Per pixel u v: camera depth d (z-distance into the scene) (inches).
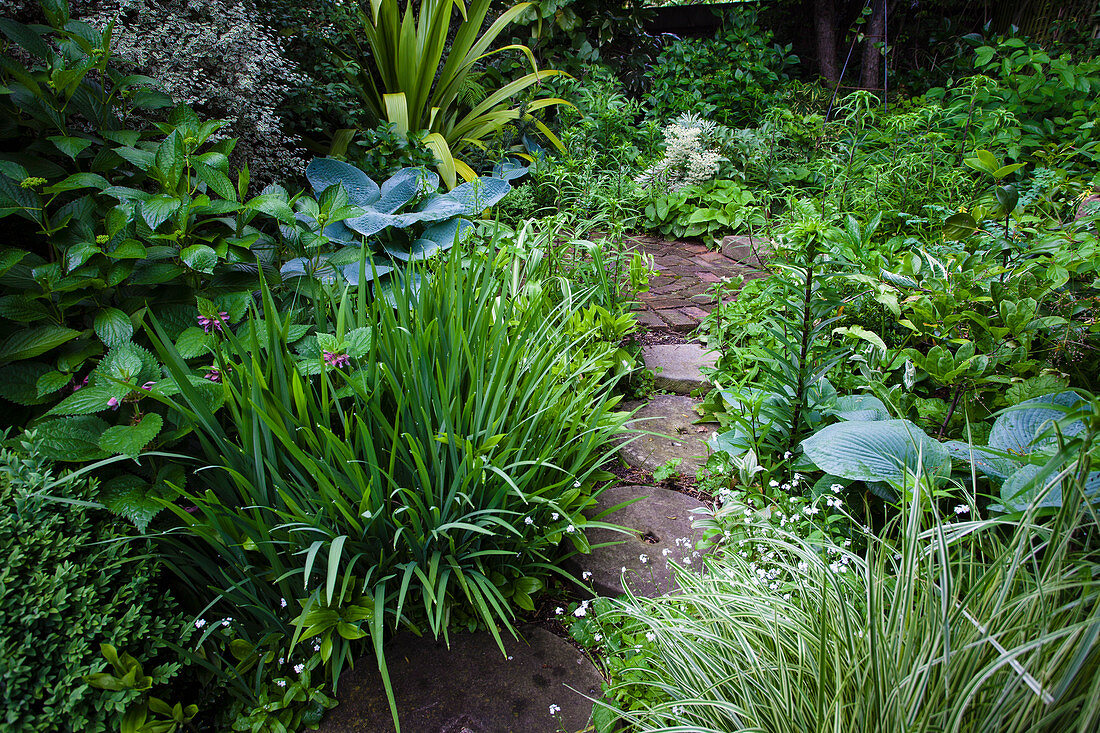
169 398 59.6
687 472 93.6
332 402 74.5
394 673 63.9
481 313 78.1
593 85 254.8
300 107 158.7
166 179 72.7
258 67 129.6
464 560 68.5
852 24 335.0
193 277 77.2
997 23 329.4
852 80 348.5
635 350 118.2
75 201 77.0
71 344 72.0
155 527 62.8
